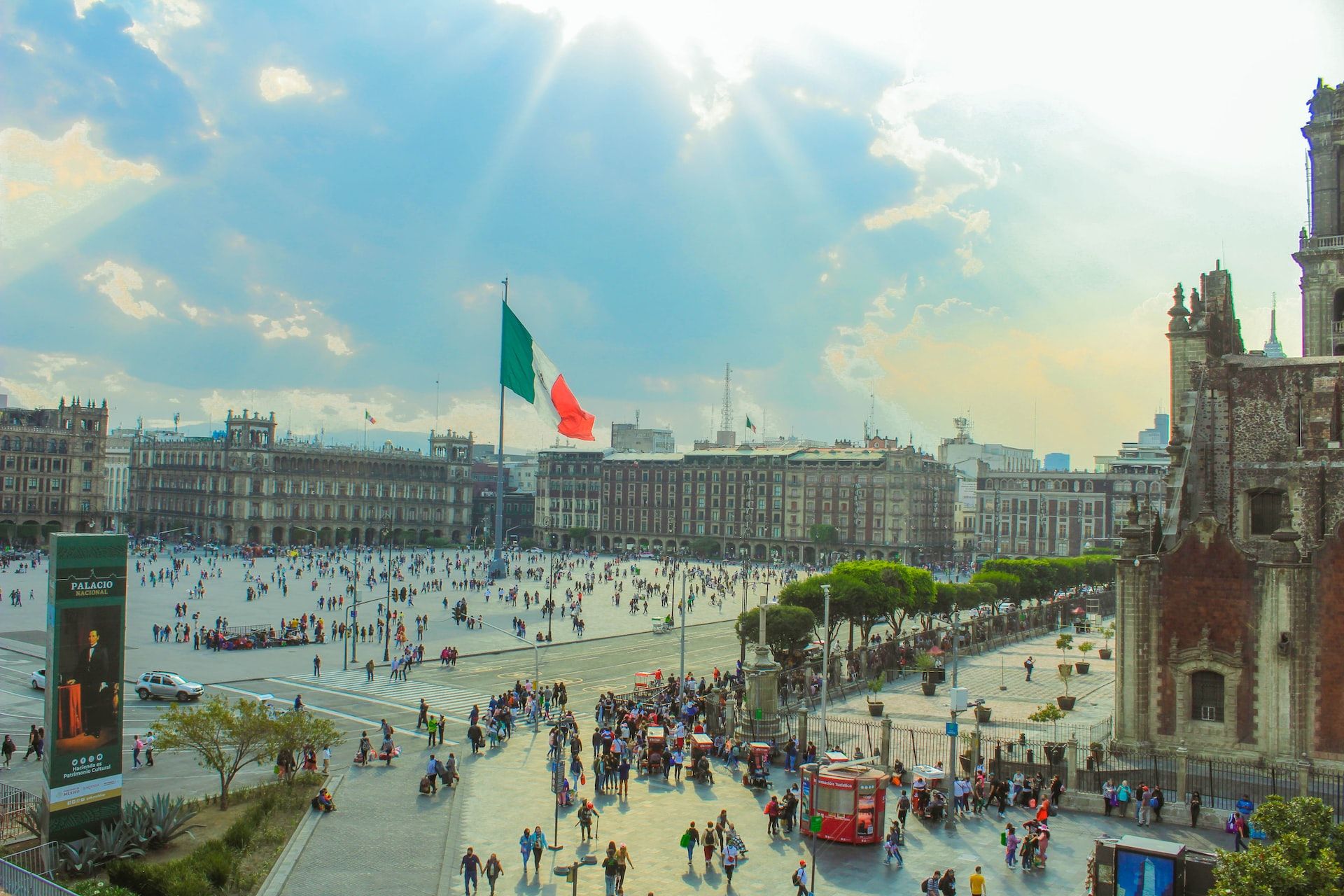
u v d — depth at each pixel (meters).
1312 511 58.22
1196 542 56.16
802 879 38.22
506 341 134.00
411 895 39.16
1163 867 35.62
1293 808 33.97
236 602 132.38
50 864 40.38
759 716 62.78
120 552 43.84
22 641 97.00
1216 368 61.66
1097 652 108.19
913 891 39.62
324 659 93.25
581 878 41.16
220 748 54.41
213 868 39.12
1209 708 56.06
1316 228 75.19
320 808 49.28
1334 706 52.84
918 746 61.50
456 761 59.66
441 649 100.69
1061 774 53.22
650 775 57.16
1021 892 39.56
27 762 56.19
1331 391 58.66
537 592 155.88
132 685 78.50
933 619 129.25
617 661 97.50
